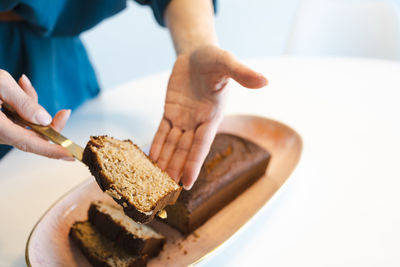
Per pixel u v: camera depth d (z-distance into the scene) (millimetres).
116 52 1346
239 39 1360
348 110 656
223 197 498
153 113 656
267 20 1309
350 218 453
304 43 916
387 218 449
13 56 565
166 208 469
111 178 401
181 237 466
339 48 926
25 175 523
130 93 722
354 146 567
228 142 545
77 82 666
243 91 730
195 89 475
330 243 427
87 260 430
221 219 488
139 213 386
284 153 567
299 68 802
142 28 1290
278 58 857
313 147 571
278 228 448
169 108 491
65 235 445
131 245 425
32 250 396
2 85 397
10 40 559
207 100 467
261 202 504
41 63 581
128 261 420
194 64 471
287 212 466
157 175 424
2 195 493
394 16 865
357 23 897
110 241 442
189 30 535
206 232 471
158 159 469
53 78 605
